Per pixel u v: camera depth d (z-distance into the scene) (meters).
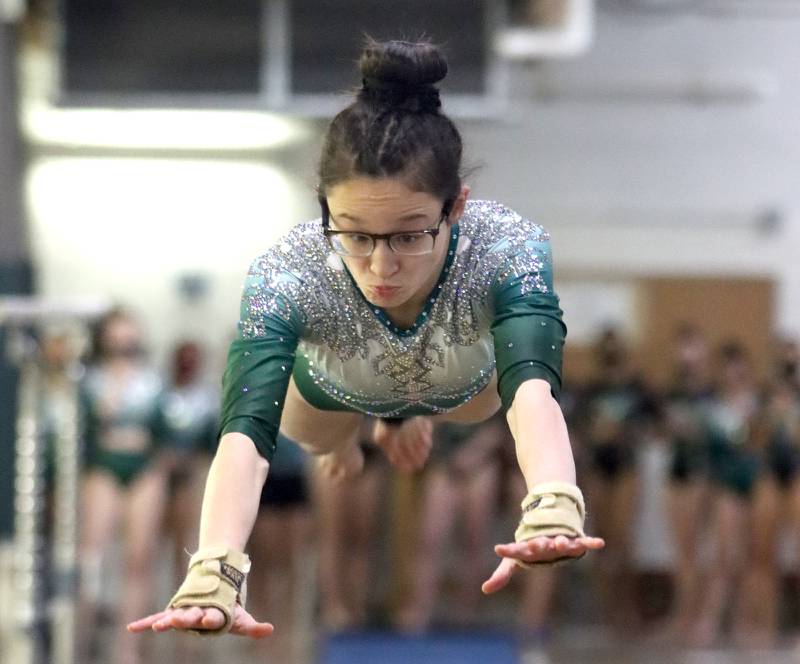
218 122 22.97
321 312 5.97
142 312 25.17
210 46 20.95
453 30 20.61
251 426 5.36
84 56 20.92
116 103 20.92
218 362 22.61
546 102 26.03
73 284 25.02
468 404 6.86
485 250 5.92
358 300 5.98
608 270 26.17
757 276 26.16
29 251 24.67
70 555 14.82
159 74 20.97
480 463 20.66
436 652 19.23
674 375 22.16
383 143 5.18
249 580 19.73
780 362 21.08
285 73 20.89
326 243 5.94
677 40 26.02
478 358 6.19
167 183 25.22
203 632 4.79
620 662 19.14
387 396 6.43
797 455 20.41
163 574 20.66
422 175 5.22
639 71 25.97
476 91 20.53
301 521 19.83
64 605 14.76
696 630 20.56
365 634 20.14
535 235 5.96
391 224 5.29
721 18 26.02
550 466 4.95
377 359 6.16
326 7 20.91
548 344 5.46
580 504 4.87
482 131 26.03
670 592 21.75
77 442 15.45
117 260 25.12
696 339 21.55
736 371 21.00
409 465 8.36
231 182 25.28
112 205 25.14
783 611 21.94
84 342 14.77
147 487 18.34
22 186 24.45
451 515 20.55
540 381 5.29
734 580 20.72
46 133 24.67
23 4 22.17
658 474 21.64
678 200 26.11
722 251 26.17
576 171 26.06
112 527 18.17
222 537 5.00
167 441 18.89
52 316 13.47
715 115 26.08
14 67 23.55
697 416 20.62
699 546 20.81
